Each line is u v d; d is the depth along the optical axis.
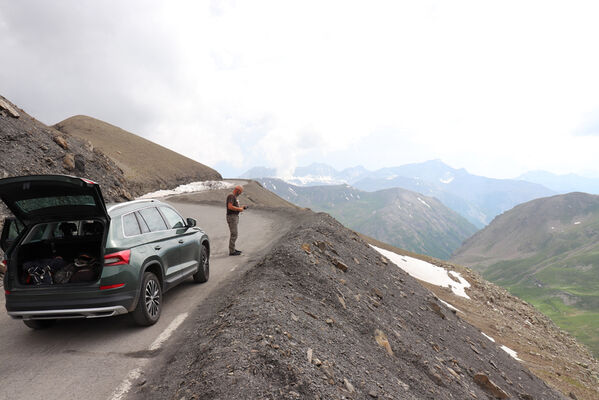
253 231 19.44
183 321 6.13
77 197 5.06
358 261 11.65
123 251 5.23
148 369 4.55
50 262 5.23
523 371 11.71
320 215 17.58
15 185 4.84
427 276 33.62
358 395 4.08
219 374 3.71
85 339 5.48
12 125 20.50
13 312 5.00
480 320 23.34
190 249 7.69
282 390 3.55
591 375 19.84
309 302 6.44
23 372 4.50
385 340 6.54
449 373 6.99
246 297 6.02
